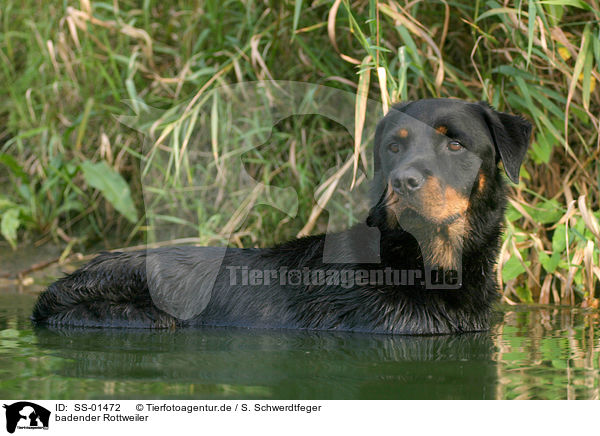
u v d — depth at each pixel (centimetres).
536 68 718
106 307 551
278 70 829
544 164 746
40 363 395
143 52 888
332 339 475
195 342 464
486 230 512
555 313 585
